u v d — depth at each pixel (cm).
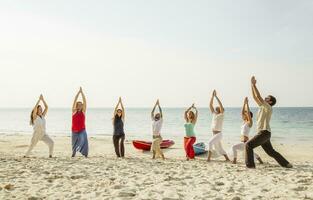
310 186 647
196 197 546
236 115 9331
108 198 530
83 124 1152
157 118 1177
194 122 1162
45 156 1208
